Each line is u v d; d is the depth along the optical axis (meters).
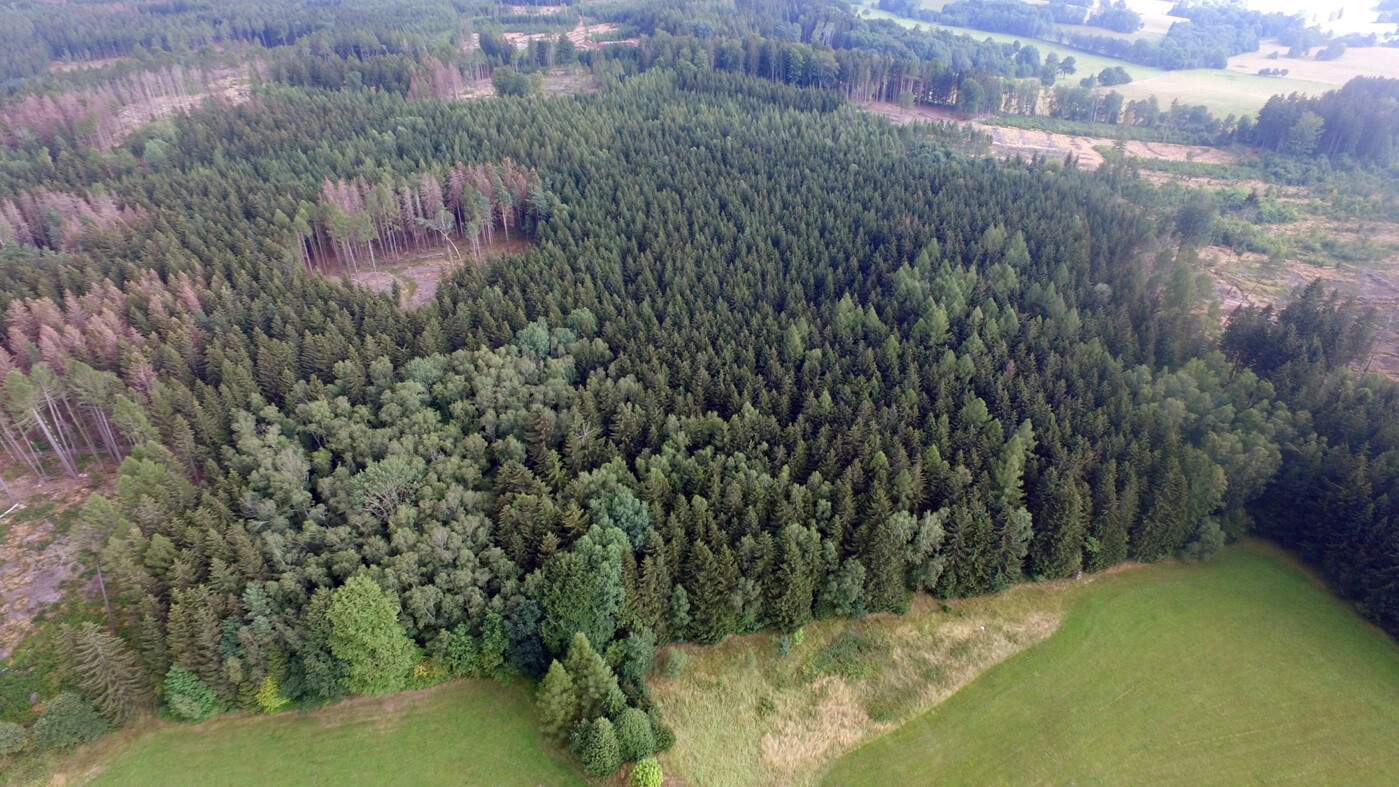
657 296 125.38
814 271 132.00
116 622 79.12
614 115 196.25
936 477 88.69
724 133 188.25
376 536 77.88
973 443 94.19
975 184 160.88
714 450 95.25
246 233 138.00
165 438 94.62
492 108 199.00
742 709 75.38
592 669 68.62
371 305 120.25
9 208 137.88
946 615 85.25
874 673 79.12
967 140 197.62
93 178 163.00
